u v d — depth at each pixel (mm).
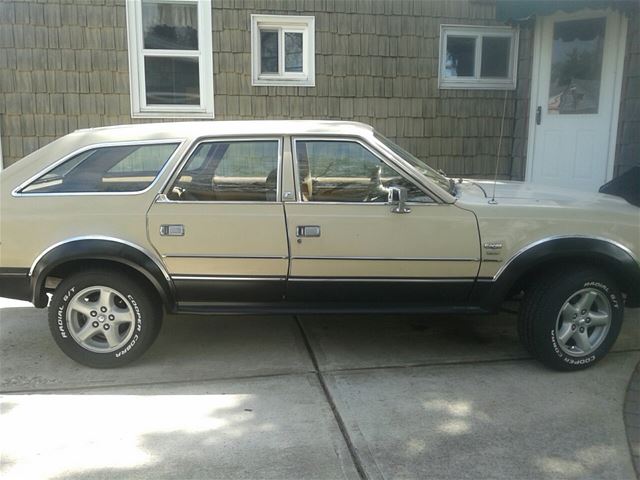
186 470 2936
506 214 3955
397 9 8070
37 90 7512
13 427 3338
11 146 7570
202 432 3289
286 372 4078
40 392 3770
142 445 3162
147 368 4133
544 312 3938
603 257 3949
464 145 8586
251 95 7949
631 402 3637
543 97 8344
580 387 3844
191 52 7766
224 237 3900
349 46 8039
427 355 4383
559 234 3936
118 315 4031
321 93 8086
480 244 3938
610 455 3066
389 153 3980
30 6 7340
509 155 8742
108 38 7566
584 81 8016
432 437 3234
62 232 3875
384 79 8203
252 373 4062
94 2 7457
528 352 4203
